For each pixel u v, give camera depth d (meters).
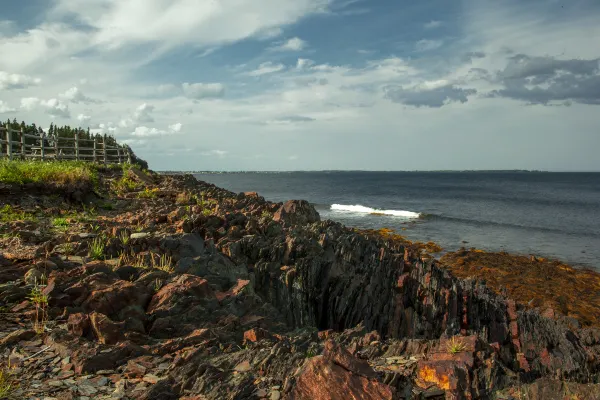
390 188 112.38
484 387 5.29
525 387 5.22
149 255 9.50
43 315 6.54
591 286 21.80
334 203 67.88
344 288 13.27
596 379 10.63
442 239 34.91
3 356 5.40
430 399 4.69
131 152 37.69
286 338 7.08
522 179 197.12
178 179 27.28
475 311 14.00
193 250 10.44
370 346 6.69
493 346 8.41
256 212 18.41
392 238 33.84
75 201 16.59
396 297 13.97
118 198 19.17
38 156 25.61
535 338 12.73
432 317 13.58
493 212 56.62
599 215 53.78
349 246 14.55
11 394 4.55
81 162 26.22
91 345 5.70
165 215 14.38
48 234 10.91
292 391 4.41
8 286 7.07
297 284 12.02
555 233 38.94
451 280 15.08
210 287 8.73
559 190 110.25
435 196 84.44
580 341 12.91
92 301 6.94
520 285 21.72
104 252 9.61
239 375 5.13
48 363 5.33
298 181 164.75
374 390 4.27
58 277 7.41
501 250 31.20
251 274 11.15
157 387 4.71
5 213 13.18
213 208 18.33
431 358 5.80
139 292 7.45
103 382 5.00
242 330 7.53
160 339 6.68
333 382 4.32
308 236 14.82
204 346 6.09
